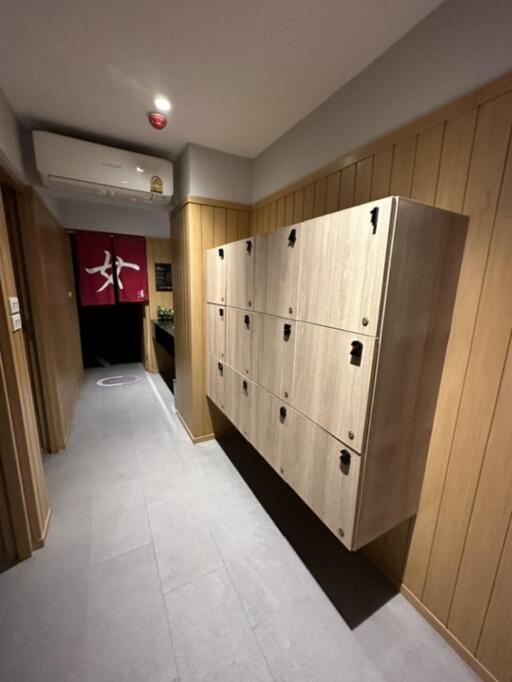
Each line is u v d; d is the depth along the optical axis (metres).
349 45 1.26
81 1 1.08
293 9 1.10
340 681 1.10
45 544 1.62
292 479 1.47
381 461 1.11
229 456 2.51
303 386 1.34
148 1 1.08
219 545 1.66
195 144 2.18
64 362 3.02
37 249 2.24
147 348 4.71
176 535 1.71
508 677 1.05
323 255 1.17
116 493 2.04
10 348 1.43
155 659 1.14
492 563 1.07
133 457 2.47
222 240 2.40
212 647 1.19
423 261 1.00
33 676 1.08
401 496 1.24
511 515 1.01
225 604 1.35
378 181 1.35
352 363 1.06
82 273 4.03
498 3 0.91
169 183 2.37
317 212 1.74
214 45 1.28
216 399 2.39
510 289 0.97
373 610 1.35
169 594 1.38
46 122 1.92
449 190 1.09
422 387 1.15
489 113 0.96
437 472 1.24
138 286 4.46
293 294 1.36
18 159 1.91
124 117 1.86
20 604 1.32
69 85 1.56
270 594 1.40
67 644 1.18
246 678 1.10
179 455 2.51
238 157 2.35
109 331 5.54
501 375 1.01
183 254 2.50
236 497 2.04
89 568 1.50
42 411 2.45
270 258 1.52
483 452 1.08
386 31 1.18
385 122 1.31
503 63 0.92
